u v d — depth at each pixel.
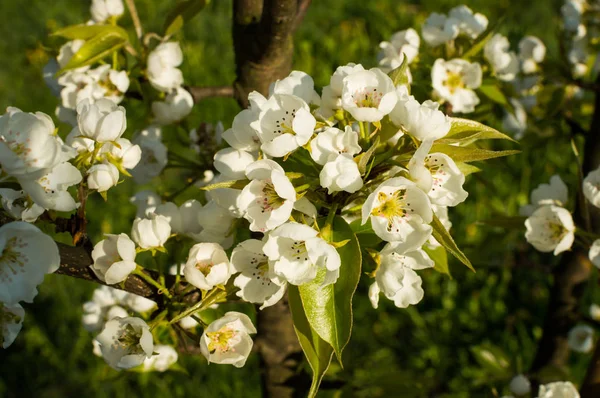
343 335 0.65
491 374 1.04
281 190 0.65
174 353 0.80
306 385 0.88
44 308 1.33
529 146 1.02
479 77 0.85
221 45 1.74
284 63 0.86
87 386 1.25
